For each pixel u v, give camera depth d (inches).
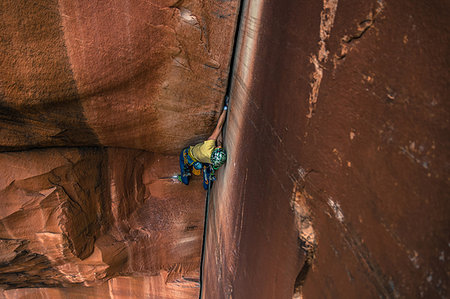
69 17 95.5
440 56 27.3
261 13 81.7
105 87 115.3
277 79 68.1
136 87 122.2
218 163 127.8
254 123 86.4
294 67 58.8
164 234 193.8
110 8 98.3
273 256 67.3
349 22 40.8
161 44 111.9
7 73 95.6
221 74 126.3
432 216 27.9
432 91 28.0
